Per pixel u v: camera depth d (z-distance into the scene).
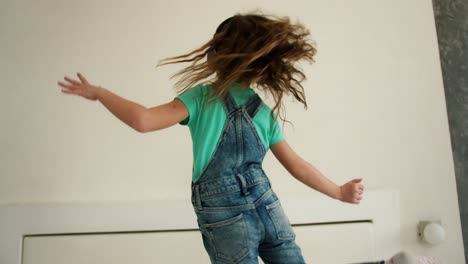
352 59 1.66
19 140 1.46
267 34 0.96
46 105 1.49
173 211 1.44
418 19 1.72
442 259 1.58
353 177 1.59
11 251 1.37
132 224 1.41
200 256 1.41
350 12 1.69
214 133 0.90
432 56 1.70
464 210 1.67
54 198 1.45
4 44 1.50
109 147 1.50
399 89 1.67
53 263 1.36
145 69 1.55
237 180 0.88
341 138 1.61
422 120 1.66
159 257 1.40
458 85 1.73
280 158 1.07
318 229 1.49
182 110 0.89
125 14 1.57
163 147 1.52
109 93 0.81
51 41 1.52
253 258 0.84
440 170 1.64
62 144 1.48
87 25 1.55
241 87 0.96
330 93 1.63
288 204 1.49
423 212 1.60
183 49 1.58
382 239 1.53
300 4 1.66
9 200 1.43
